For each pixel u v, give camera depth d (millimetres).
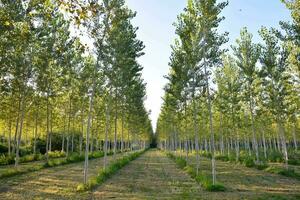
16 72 26641
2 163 33562
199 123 53750
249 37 35531
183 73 30406
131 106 42062
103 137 71250
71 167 33281
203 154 63000
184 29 25641
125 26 26562
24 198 15648
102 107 43250
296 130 55500
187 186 20641
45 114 44094
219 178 25578
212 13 21734
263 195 16766
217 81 40875
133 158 52375
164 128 77500
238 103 42438
